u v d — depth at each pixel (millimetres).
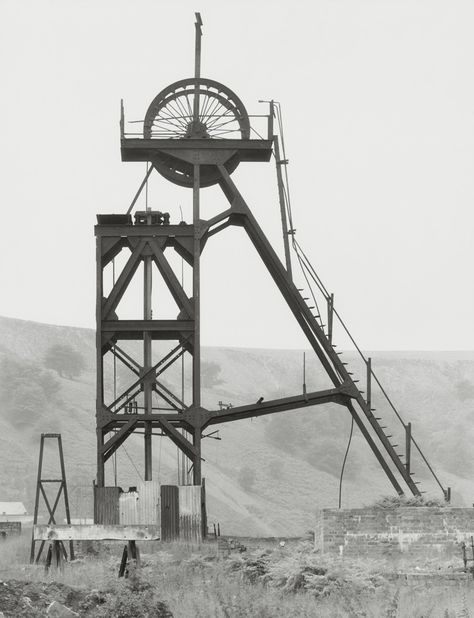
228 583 63062
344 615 53781
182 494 103625
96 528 66875
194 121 118000
